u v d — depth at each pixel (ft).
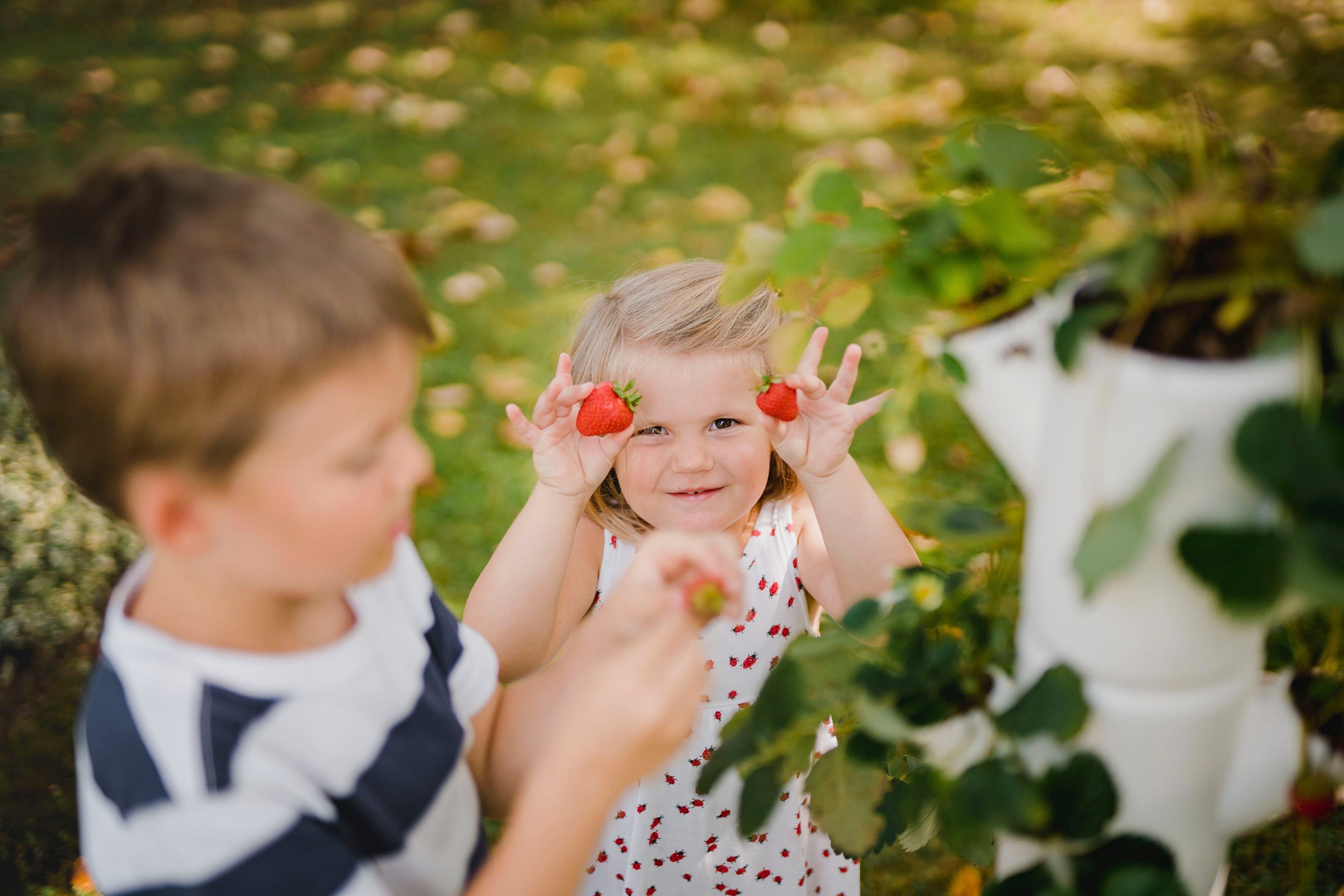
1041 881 2.71
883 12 18.85
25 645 6.91
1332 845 5.98
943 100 15.56
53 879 6.34
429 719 3.27
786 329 3.18
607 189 13.78
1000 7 18.80
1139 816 2.69
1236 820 2.82
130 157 2.68
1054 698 2.51
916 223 2.75
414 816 3.17
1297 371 2.23
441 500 9.18
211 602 2.80
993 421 2.92
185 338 2.39
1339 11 17.31
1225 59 16.03
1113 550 2.17
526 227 13.06
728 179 13.96
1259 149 2.52
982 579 3.35
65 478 6.95
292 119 15.67
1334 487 2.08
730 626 5.31
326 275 2.50
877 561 4.77
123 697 2.75
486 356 10.85
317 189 13.82
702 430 4.82
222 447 2.45
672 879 5.40
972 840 2.68
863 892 6.33
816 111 15.56
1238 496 2.26
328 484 2.56
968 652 3.03
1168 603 2.39
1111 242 2.39
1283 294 2.32
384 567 2.82
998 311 2.87
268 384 2.42
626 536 5.33
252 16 19.53
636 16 18.84
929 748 2.92
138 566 3.07
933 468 9.21
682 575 3.41
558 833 2.75
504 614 4.67
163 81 16.89
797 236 2.74
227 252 2.44
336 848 2.78
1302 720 2.81
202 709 2.72
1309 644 5.25
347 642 3.04
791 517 5.50
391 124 15.55
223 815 2.64
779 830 5.35
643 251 12.47
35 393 2.56
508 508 9.08
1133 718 2.55
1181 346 2.32
